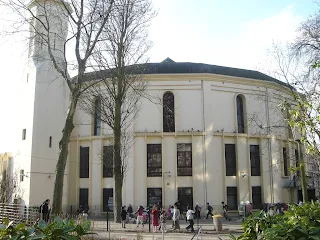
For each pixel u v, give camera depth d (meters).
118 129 28.48
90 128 41.28
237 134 40.09
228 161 39.88
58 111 40.38
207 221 33.12
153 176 38.12
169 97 39.97
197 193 37.50
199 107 39.44
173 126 39.44
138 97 34.84
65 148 21.03
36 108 38.97
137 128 38.59
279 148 41.28
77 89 21.95
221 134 39.38
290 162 42.41
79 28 21.84
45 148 38.81
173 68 40.75
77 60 21.98
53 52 33.50
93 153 40.50
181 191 37.84
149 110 39.03
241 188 39.41
